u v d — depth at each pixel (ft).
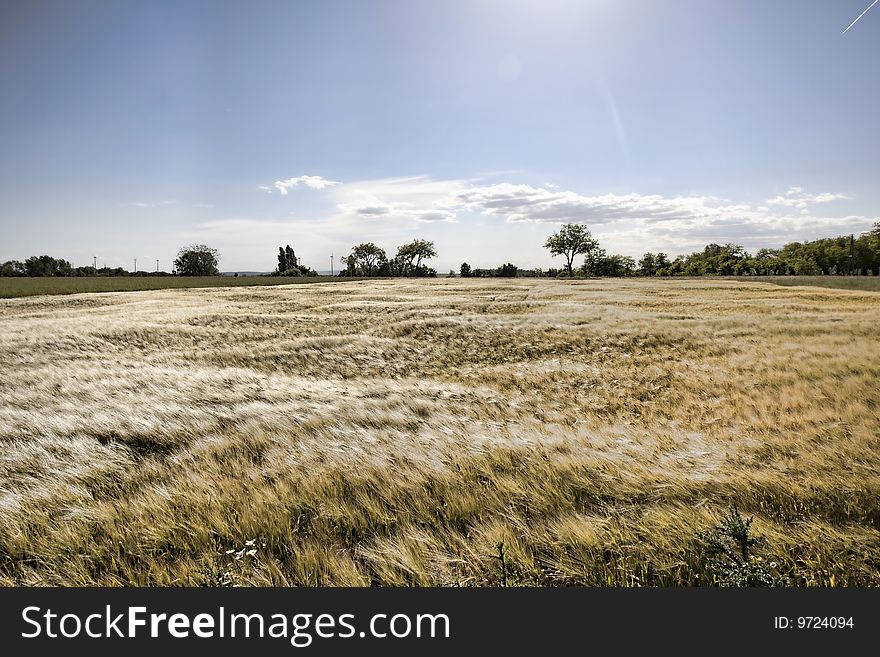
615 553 13.78
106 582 13.11
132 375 42.47
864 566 12.64
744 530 12.74
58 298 162.50
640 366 51.13
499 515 15.97
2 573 14.03
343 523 15.99
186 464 21.06
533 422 27.96
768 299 140.36
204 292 195.52
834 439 22.15
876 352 47.85
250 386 39.27
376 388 39.14
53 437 24.64
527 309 118.01
